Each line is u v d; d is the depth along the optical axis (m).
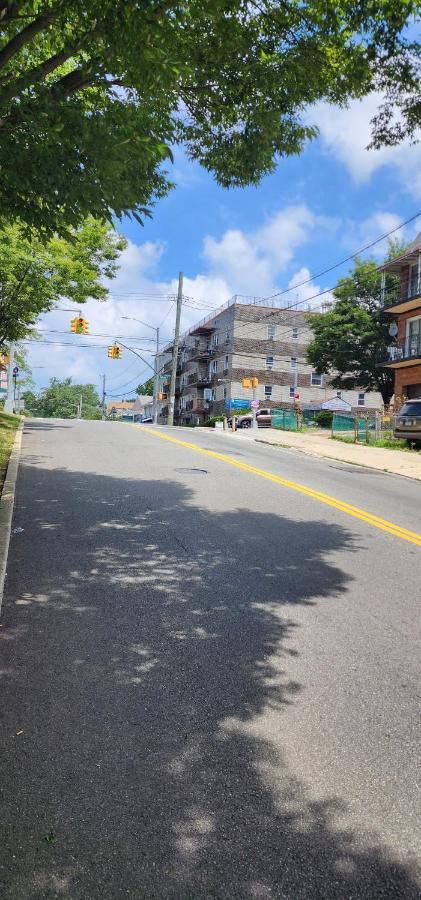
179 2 3.96
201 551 6.53
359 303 40.22
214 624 4.58
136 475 11.29
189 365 64.31
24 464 11.77
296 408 45.09
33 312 21.16
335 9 5.66
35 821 2.47
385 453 19.78
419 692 3.66
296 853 2.37
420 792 2.75
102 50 4.38
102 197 4.73
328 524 8.23
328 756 2.99
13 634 4.25
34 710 3.29
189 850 2.36
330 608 5.04
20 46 4.43
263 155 6.94
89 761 2.88
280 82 6.23
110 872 2.24
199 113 6.69
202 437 22.08
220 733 3.15
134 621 4.57
